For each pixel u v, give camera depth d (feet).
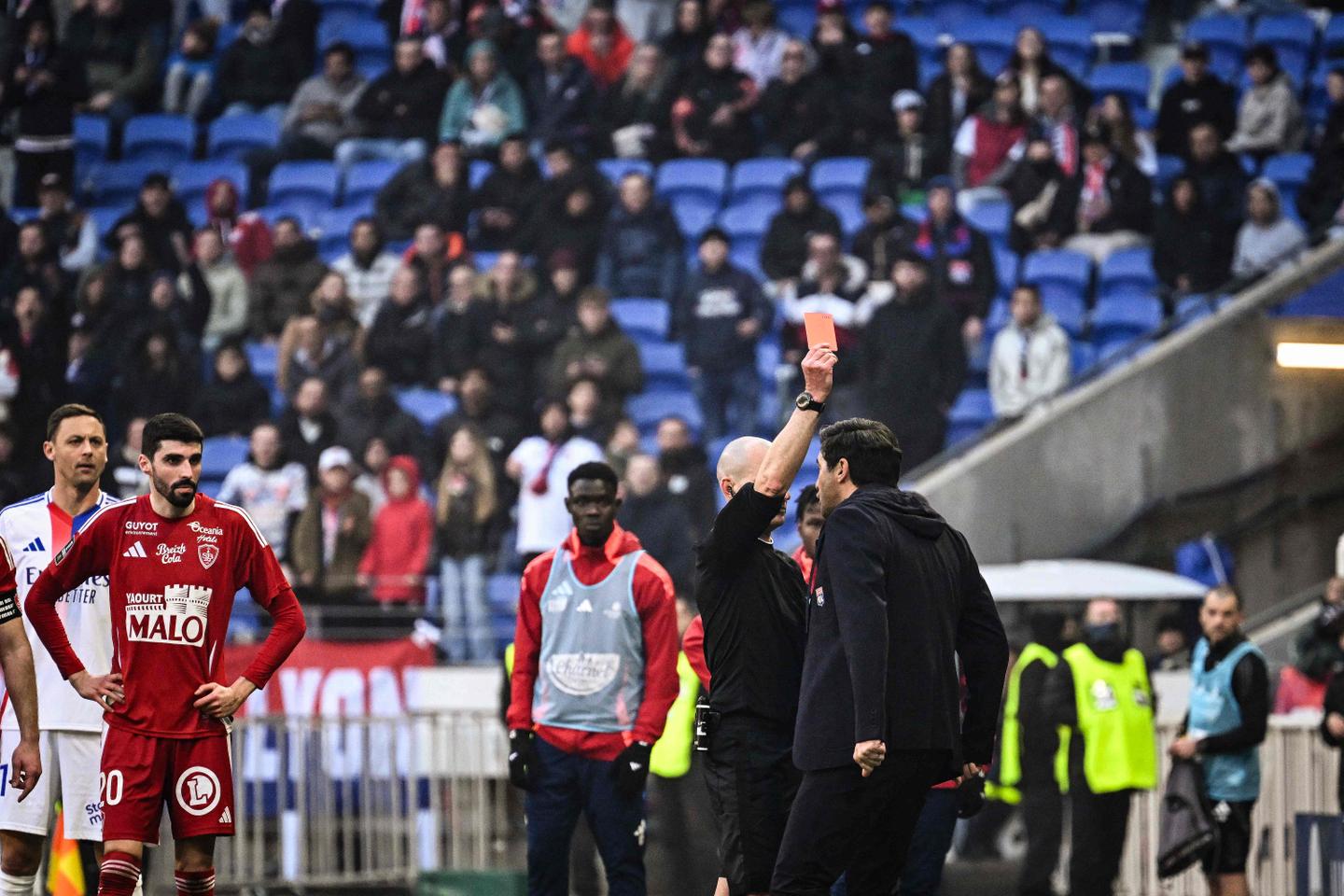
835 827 60.49
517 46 206.49
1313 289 162.20
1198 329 160.86
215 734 68.49
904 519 62.13
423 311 173.37
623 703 83.10
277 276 184.14
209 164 211.00
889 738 59.93
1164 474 158.51
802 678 64.08
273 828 118.52
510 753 84.28
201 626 68.49
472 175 200.03
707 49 204.03
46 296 183.62
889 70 197.88
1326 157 181.47
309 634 140.56
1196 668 103.96
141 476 154.61
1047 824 114.21
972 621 64.23
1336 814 98.68
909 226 175.22
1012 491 154.61
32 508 78.69
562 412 154.51
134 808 67.05
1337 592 130.93
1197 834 99.55
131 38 222.69
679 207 198.18
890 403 161.48
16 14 214.48
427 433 163.32
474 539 151.02
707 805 115.03
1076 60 217.36
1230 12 223.71
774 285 178.91
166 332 172.04
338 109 210.18
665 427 151.43
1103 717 110.83
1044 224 185.37
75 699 76.59
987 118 191.42
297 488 154.51
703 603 69.31
